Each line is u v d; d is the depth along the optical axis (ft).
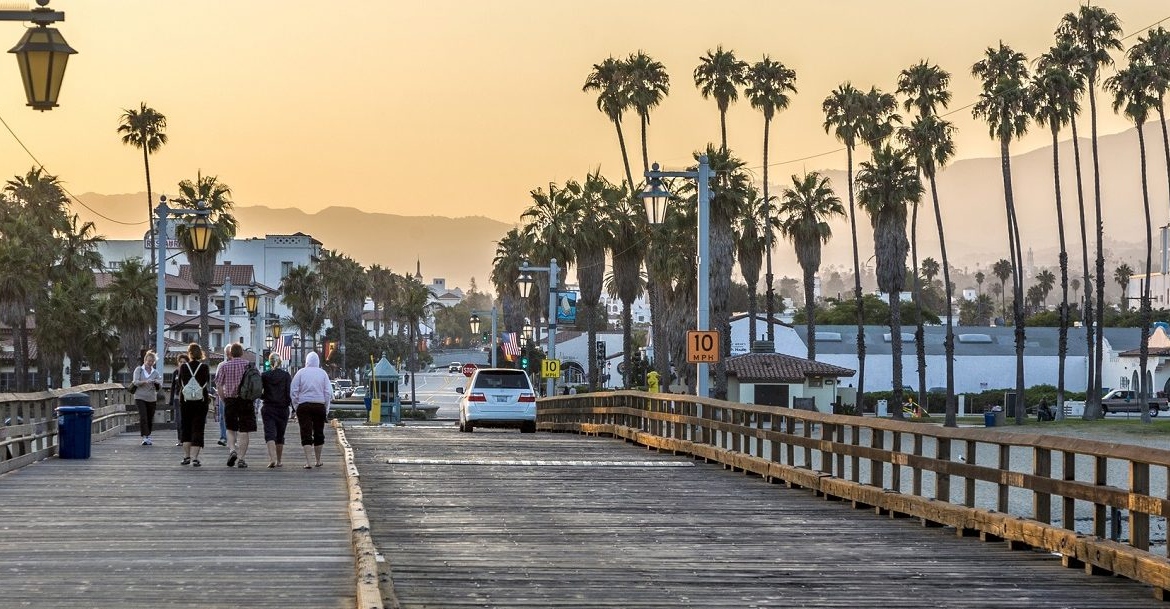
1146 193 366.22
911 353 490.90
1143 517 59.98
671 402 145.59
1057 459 217.15
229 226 371.56
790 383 351.46
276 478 99.14
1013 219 374.43
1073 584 59.72
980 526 73.41
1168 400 442.91
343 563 58.54
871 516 85.10
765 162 417.08
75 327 372.99
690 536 74.49
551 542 70.90
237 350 107.76
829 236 410.31
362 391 495.41
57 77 53.01
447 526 76.13
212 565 57.93
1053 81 370.53
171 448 130.21
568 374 561.84
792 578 60.54
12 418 105.19
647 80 367.04
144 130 396.57
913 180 355.36
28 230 374.43
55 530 69.62
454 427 212.64
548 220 344.08
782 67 406.41
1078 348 514.68
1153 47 376.89
